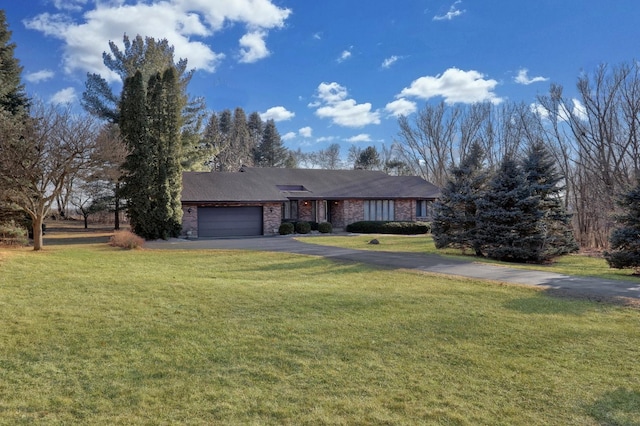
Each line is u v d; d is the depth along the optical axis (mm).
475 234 16797
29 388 3855
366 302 7422
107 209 28469
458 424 3447
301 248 17688
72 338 5148
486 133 41000
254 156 60969
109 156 15125
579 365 4812
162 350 4895
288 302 7242
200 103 32188
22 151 13047
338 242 21078
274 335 5551
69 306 6508
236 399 3775
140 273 10047
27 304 6508
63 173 14102
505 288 9141
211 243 19891
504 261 15773
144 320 5965
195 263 13383
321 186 30234
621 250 12883
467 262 13508
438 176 45344
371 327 6020
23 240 15625
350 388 4082
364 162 57000
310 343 5297
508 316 6781
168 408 3576
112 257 13531
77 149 13906
